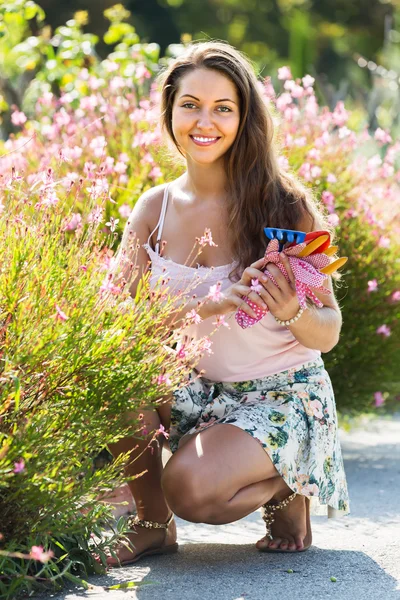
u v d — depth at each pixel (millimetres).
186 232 3436
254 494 3172
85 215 3330
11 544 2768
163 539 3398
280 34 23625
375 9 23312
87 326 2773
